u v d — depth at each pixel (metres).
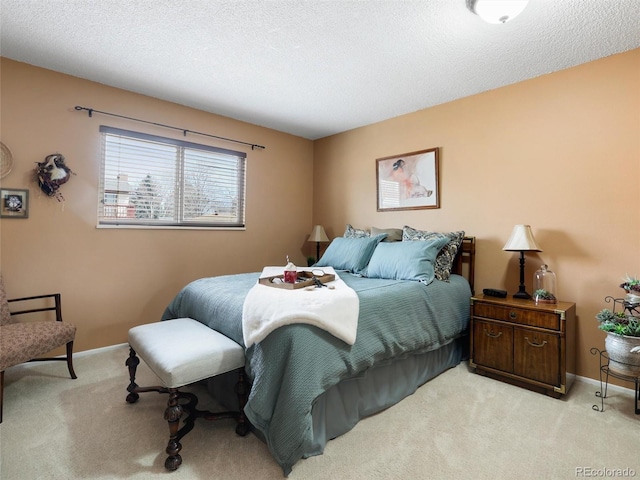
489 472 1.46
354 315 1.80
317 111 3.50
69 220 2.72
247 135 3.89
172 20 2.00
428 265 2.58
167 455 1.56
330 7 1.86
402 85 2.85
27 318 2.54
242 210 3.91
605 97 2.33
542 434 1.75
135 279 3.09
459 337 2.69
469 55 2.34
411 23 1.99
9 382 2.29
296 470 1.47
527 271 2.71
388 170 3.70
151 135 3.15
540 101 2.63
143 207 3.16
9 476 1.41
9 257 2.47
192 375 1.55
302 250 4.52
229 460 1.53
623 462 1.54
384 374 2.04
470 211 3.05
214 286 2.32
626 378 1.98
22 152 2.50
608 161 2.32
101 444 1.63
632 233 2.23
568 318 2.20
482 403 2.08
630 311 2.13
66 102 2.69
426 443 1.67
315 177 4.59
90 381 2.32
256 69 2.59
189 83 2.86
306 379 1.49
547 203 2.60
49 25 2.05
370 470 1.47
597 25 1.97
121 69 2.61
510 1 1.65
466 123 3.08
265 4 1.85
